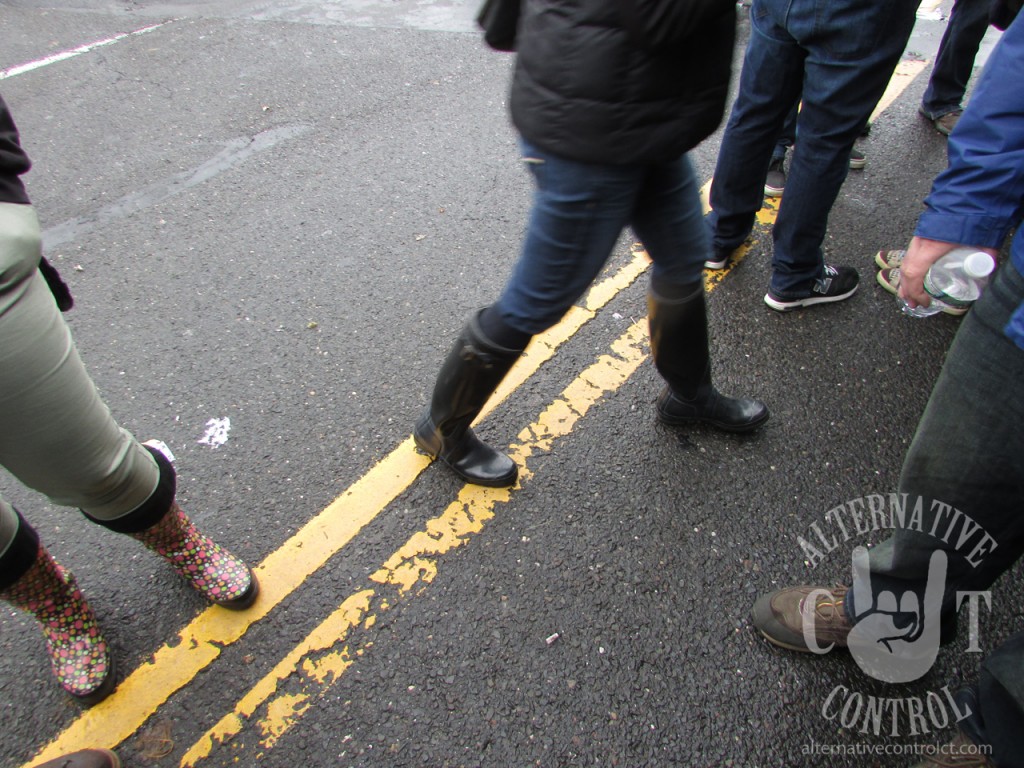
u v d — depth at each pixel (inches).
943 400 49.3
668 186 63.9
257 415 95.3
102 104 170.6
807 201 96.0
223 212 132.8
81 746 66.6
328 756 65.3
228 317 110.2
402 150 148.6
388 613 75.2
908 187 135.1
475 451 84.8
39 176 145.0
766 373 100.1
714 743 65.6
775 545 80.2
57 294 57.3
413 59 185.3
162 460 66.6
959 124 46.1
